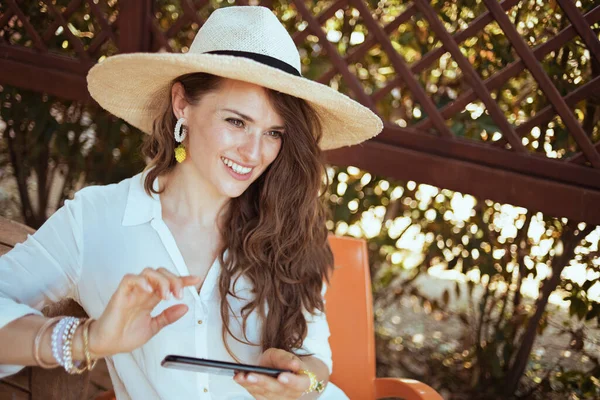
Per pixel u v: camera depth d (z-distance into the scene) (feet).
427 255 9.70
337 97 4.85
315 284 5.65
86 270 5.16
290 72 4.99
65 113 10.63
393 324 11.38
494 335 9.31
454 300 11.68
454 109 7.98
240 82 4.87
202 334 5.14
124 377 5.33
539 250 8.72
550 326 9.53
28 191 11.62
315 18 8.48
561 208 7.41
